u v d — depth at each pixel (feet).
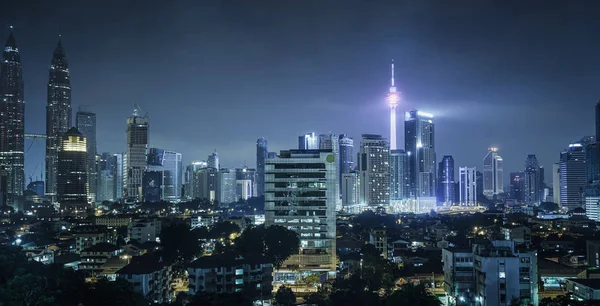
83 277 570.46
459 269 580.71
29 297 438.81
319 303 567.18
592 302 456.45
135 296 520.83
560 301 468.75
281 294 626.64
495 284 533.55
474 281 569.64
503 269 534.78
